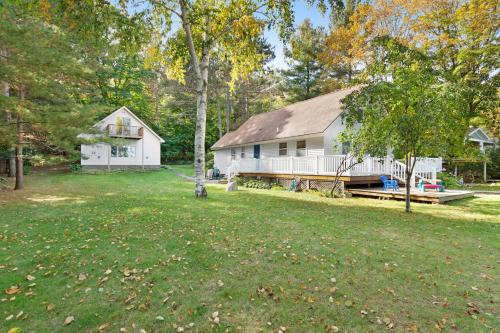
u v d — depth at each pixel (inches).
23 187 548.1
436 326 115.5
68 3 339.9
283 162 662.5
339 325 116.2
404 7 835.4
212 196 474.0
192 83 1259.2
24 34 393.4
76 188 565.3
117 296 137.2
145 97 1514.5
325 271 165.2
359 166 526.0
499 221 300.7
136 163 1180.5
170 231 240.5
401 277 158.7
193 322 118.3
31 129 490.6
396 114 333.7
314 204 408.5
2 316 121.0
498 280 156.9
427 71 341.4
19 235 227.8
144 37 426.6
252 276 158.2
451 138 318.0
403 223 288.7
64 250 194.9
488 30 673.6
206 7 426.6
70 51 482.3
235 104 1565.0
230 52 498.9
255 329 113.7
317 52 1239.5
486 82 722.2
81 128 489.4
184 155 1609.3
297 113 786.2
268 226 264.1
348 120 421.4
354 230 256.4
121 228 248.8
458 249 206.7
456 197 454.0
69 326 115.1
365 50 945.5
